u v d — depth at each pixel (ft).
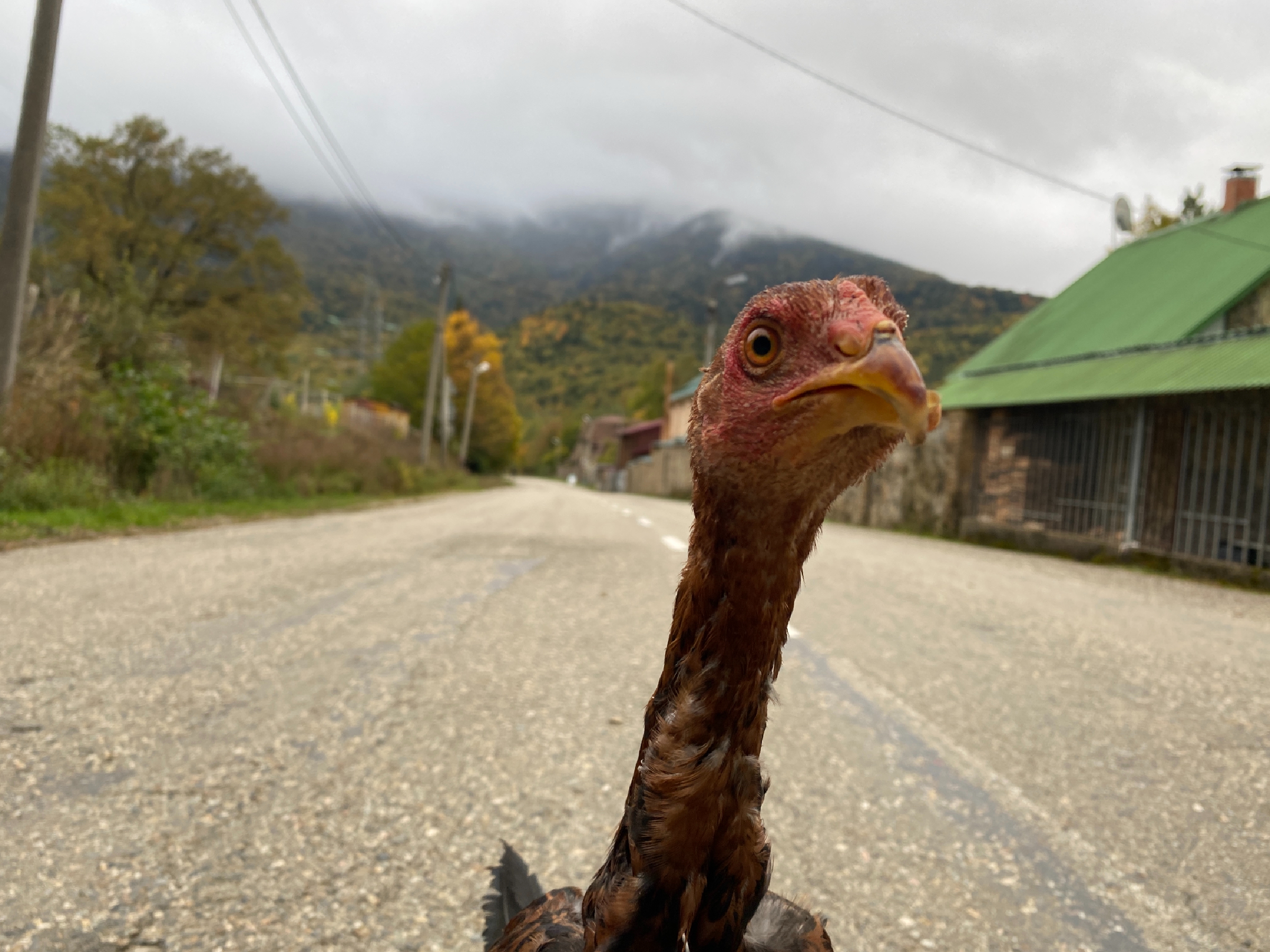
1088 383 45.68
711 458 3.45
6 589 20.27
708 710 3.60
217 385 76.38
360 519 47.42
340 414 121.29
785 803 10.32
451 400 186.39
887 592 27.14
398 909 7.53
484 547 35.01
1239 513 38.32
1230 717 14.28
